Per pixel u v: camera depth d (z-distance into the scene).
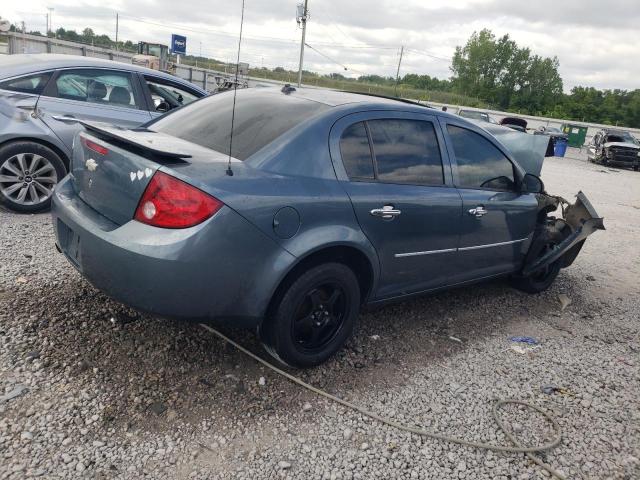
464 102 67.25
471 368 3.65
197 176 2.63
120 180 2.80
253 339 3.57
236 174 2.77
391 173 3.49
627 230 9.27
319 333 3.28
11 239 4.78
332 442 2.73
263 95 3.69
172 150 2.78
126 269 2.63
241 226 2.67
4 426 2.52
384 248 3.41
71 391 2.81
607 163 26.19
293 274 3.00
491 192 4.29
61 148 5.61
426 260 3.79
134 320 3.57
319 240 2.96
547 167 21.00
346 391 3.18
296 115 3.27
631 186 17.45
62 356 3.09
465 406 3.19
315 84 48.25
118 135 2.83
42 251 4.58
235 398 2.95
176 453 2.51
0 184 5.39
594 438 3.05
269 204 2.76
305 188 2.95
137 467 2.40
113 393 2.84
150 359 3.18
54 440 2.47
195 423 2.72
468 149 4.14
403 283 3.72
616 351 4.24
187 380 3.04
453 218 3.85
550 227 5.24
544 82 105.50
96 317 3.55
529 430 3.05
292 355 3.13
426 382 3.40
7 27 26.97
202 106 3.83
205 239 2.59
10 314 3.45
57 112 5.62
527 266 5.00
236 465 2.49
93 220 2.88
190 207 2.57
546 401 3.36
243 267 2.74
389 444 2.77
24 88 5.53
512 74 105.94
